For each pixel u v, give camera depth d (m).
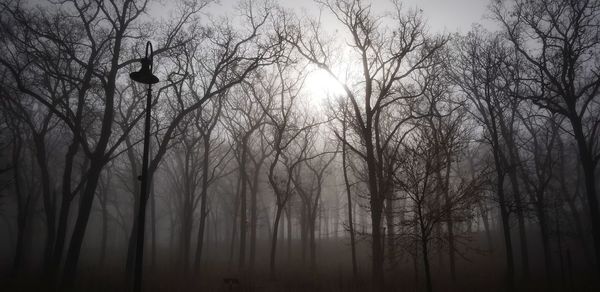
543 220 21.62
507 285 17.98
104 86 19.30
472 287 19.05
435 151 13.30
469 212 15.05
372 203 19.20
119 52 20.91
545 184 21.98
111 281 20.44
